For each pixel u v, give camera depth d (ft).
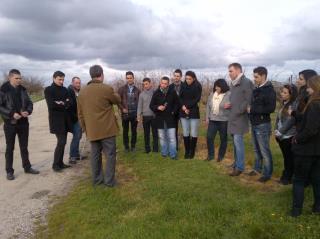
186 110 30.71
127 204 21.48
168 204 20.22
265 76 23.09
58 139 30.25
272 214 17.98
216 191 22.25
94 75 24.29
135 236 17.02
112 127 24.36
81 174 29.71
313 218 17.44
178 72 31.86
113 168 24.77
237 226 17.25
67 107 29.94
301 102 18.43
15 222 21.02
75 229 19.08
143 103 33.32
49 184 27.45
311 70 20.81
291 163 23.16
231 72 24.93
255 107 23.27
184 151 33.99
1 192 25.93
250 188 22.68
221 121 29.30
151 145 37.14
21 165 32.91
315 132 16.75
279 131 22.61
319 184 17.78
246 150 32.55
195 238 16.63
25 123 29.63
